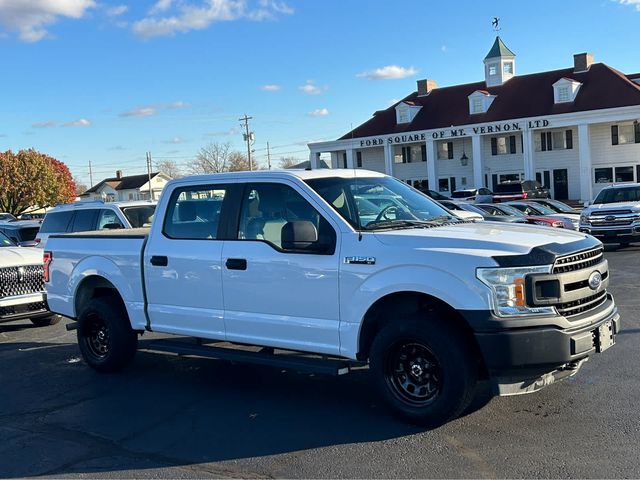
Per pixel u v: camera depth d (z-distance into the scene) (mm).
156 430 5164
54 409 5848
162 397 6066
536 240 4766
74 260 7188
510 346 4398
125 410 5719
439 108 49406
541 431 4664
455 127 44750
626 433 4535
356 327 5031
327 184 5582
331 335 5172
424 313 4867
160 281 6289
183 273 6090
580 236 5133
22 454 4770
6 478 4352
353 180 5801
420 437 4684
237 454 4582
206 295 5941
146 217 12453
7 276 9336
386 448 4523
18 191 67750
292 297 5363
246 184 5840
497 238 4785
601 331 4777
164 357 7699
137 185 99062
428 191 37531
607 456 4176
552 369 4531
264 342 5578
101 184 106188
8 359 8047
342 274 5074
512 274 4465
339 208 5332
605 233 17094
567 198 43438
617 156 41031
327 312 5195
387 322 5172
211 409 5629
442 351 4641
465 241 4723
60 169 73875
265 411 5500
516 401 5344
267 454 4551
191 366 7215
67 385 6641
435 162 46812
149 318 6430
